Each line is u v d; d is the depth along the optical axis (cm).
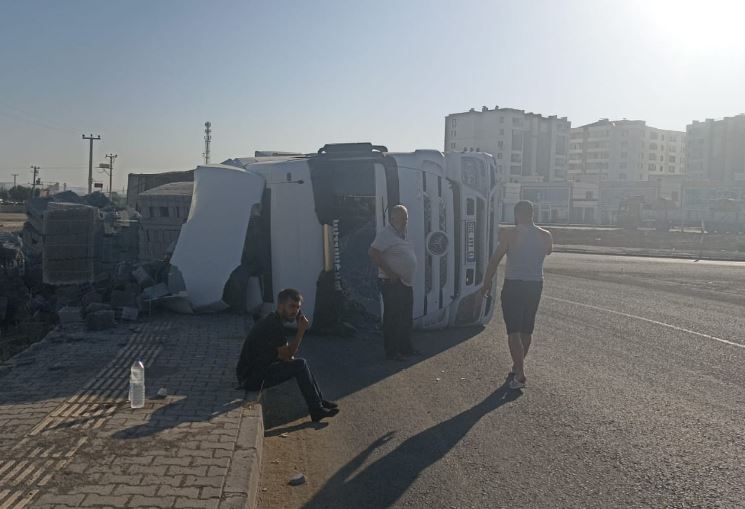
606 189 8306
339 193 1128
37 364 705
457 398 721
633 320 1261
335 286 1048
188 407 570
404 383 783
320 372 836
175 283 1024
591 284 1900
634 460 543
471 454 555
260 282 1070
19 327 1052
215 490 406
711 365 888
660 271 2375
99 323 891
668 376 826
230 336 867
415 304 1060
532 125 11812
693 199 6575
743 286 1889
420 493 479
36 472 428
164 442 485
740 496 475
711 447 574
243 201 1059
